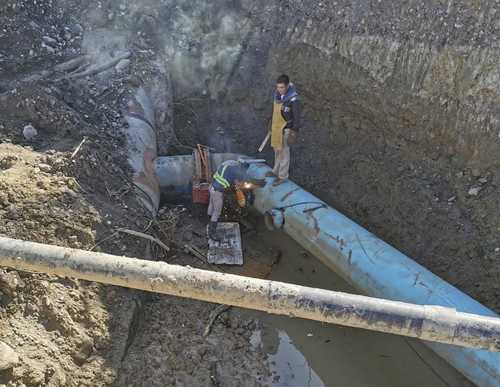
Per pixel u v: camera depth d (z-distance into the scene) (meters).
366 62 7.99
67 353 5.18
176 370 5.77
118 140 7.75
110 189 7.00
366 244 6.66
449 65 7.19
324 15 8.51
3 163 6.46
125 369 5.51
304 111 9.01
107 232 6.38
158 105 8.74
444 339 4.13
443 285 5.96
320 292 4.26
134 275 4.38
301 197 7.49
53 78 8.12
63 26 9.11
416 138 7.73
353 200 8.09
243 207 8.37
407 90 7.64
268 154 8.95
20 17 8.68
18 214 5.81
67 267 4.42
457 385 6.05
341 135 8.55
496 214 6.86
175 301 6.59
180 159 8.18
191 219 8.00
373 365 6.30
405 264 6.30
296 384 6.02
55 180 6.36
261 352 6.30
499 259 6.64
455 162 7.41
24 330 5.04
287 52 8.96
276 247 7.80
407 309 4.16
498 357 5.25
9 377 4.59
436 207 7.33
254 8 9.34
